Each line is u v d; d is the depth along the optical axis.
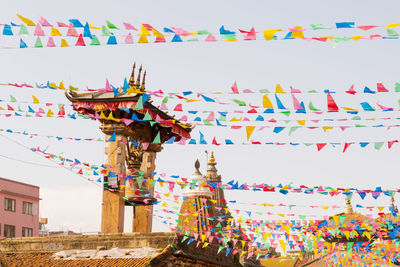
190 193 28.27
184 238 23.34
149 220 26.17
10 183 55.88
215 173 59.00
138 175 25.84
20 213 56.81
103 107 24.70
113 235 23.58
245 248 32.22
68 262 22.78
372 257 36.28
